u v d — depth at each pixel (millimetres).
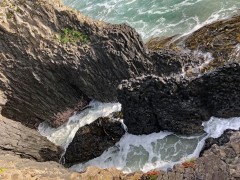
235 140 19359
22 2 26094
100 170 20953
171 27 31234
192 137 22781
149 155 23203
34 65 26797
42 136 26703
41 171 20469
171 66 25875
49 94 28078
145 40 31031
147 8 34562
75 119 28328
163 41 29406
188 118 22578
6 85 27141
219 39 26469
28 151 24969
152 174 19219
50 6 26297
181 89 21984
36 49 26500
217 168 18000
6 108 28156
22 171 19641
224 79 20922
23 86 27500
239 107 21500
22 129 25594
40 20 26344
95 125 25953
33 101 28297
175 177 18375
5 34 26031
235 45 25484
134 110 23594
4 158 22031
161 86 22281
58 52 26578
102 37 26250
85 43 26625
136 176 19922
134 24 33719
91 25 26625
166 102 22547
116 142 24953
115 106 27750
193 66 25609
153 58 26359
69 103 28766
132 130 24609
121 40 26047
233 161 18094
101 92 27812
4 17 25953
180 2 33125
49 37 26531
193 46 27078
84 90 28062
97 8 38438
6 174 18766
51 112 28828
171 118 22969
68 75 27406
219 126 22047
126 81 23703
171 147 22938
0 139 23672
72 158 25406
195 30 29203
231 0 30422
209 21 29609
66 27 26844
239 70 20391
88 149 25156
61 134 28016
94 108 28406
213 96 21766
